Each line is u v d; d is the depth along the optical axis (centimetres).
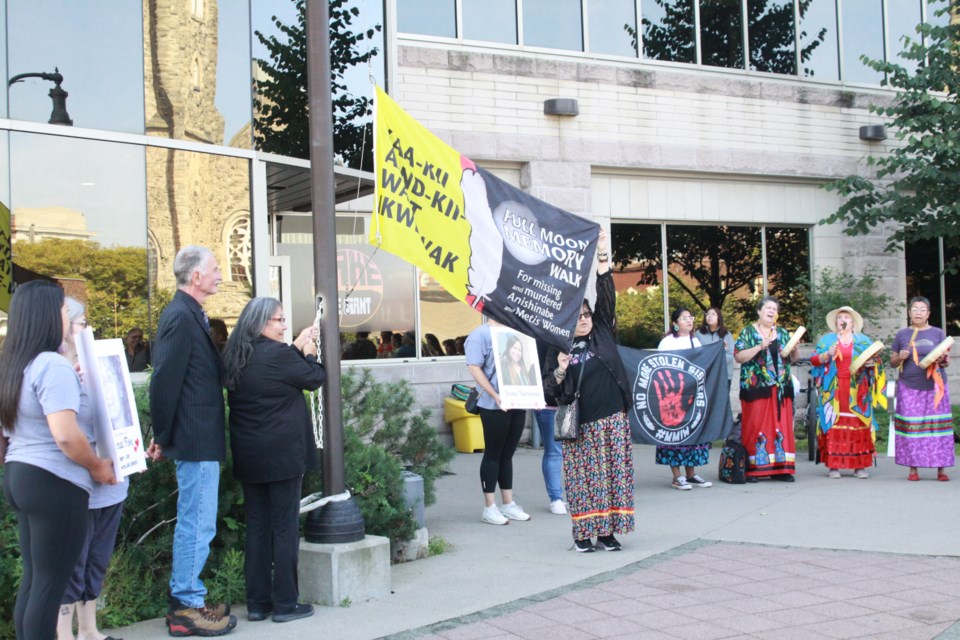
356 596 574
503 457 823
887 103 1597
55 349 433
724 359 966
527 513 855
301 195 1150
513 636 507
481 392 802
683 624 521
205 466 512
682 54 1454
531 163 1330
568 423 680
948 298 1666
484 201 638
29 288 431
